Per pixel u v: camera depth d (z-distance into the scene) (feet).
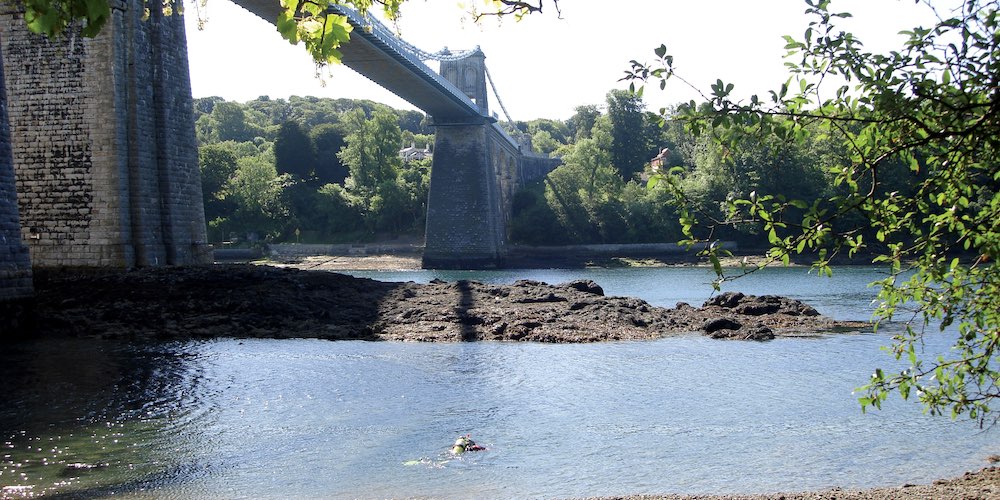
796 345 90.48
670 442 49.73
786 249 24.41
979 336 37.01
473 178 312.91
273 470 43.93
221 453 47.19
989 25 22.76
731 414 57.00
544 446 48.78
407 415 56.75
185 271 116.16
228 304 104.78
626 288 196.95
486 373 72.79
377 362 78.33
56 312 99.86
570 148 509.35
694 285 205.67
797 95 23.86
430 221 314.35
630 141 439.63
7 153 89.35
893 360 79.36
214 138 587.27
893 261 26.13
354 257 342.44
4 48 119.85
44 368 73.26
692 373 73.26
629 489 40.57
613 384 68.08
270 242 364.99
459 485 41.27
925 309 27.55
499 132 338.54
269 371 72.84
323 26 22.48
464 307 112.57
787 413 57.26
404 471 43.70
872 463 44.65
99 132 117.60
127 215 118.83
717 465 44.65
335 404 60.18
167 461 45.57
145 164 121.39
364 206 384.68
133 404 59.62
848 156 25.12
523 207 396.57
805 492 38.75
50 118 118.93
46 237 119.03
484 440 50.14
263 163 385.70
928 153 24.68
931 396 28.50
